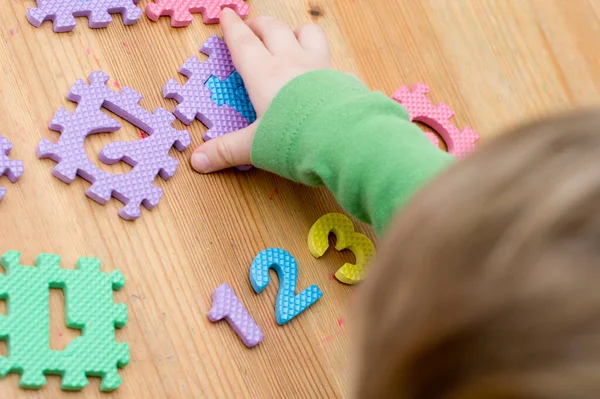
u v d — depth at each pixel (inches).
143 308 22.9
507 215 16.0
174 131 23.8
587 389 14.3
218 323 23.2
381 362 17.6
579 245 15.0
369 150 22.3
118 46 24.0
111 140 23.5
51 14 23.4
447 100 26.1
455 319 16.1
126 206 23.0
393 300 17.5
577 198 15.3
